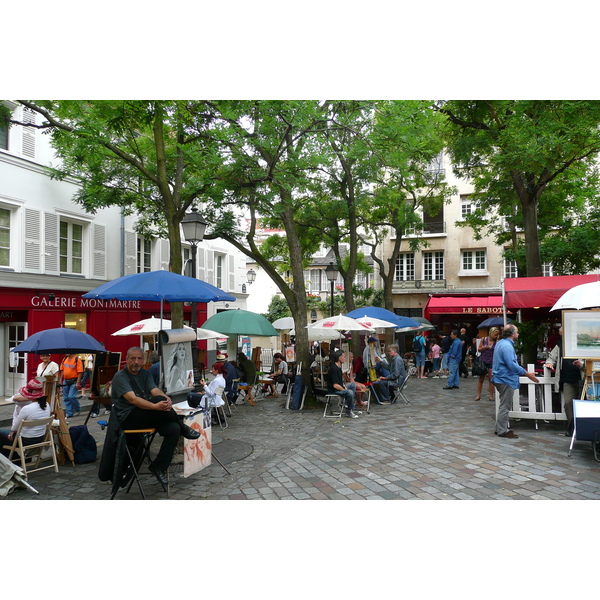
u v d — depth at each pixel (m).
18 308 15.16
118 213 19.16
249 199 13.97
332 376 10.57
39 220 15.94
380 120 11.99
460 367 19.31
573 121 10.61
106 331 18.09
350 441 8.08
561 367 8.34
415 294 32.00
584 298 7.50
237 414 11.26
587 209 21.53
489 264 30.77
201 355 19.39
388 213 20.88
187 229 11.07
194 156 11.98
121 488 5.93
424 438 8.19
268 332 12.28
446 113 13.88
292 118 10.52
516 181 14.04
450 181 31.28
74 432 7.23
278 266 23.61
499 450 7.30
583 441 7.45
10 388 15.59
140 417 5.47
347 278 16.19
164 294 6.43
